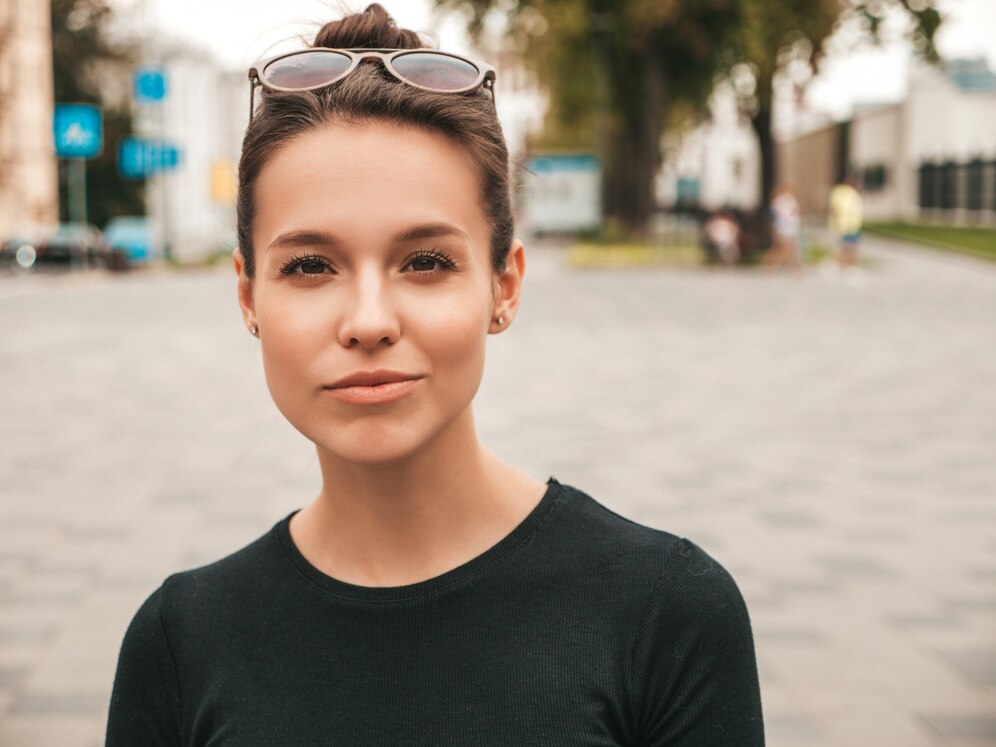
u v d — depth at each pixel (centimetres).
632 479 680
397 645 104
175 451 777
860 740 337
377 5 114
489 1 3203
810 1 2764
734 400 980
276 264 100
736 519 590
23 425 885
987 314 1775
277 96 100
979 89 6153
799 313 1802
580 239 4522
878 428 848
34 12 4303
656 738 105
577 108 4366
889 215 5969
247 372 1184
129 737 114
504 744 100
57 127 3497
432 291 99
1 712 358
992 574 495
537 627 104
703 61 3481
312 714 104
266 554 113
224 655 109
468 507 108
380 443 97
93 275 3291
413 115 98
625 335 1496
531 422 870
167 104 5191
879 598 464
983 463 727
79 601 464
